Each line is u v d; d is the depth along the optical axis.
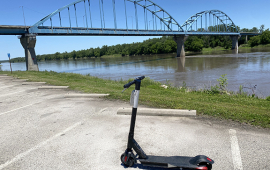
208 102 6.24
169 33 75.75
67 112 5.67
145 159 2.70
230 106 5.49
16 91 9.62
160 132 3.97
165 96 7.39
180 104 5.65
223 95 8.19
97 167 2.89
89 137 3.91
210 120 4.43
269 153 2.99
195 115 4.71
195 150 3.21
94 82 12.28
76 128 4.41
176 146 3.38
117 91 8.32
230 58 52.94
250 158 2.90
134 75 29.66
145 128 4.21
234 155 3.00
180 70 33.38
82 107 6.12
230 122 4.24
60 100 7.25
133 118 2.66
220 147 3.26
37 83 11.76
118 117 5.00
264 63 35.22
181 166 2.46
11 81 13.55
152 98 6.55
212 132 3.82
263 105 5.82
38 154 3.34
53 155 3.29
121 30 62.44
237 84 16.78
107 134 4.00
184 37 83.31
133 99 2.62
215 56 65.81
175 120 4.58
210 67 34.72
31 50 37.19
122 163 2.96
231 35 123.31
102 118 4.99
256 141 3.37
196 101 6.38
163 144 3.47
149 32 68.81
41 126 4.65
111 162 3.00
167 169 2.76
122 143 3.59
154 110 5.04
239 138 3.52
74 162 3.05
